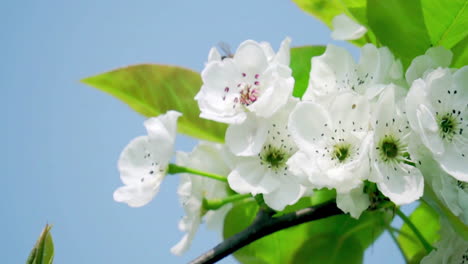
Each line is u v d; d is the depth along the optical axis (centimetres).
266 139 60
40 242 58
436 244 61
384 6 61
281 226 60
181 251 62
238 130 59
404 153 59
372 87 59
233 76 60
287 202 59
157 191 61
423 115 58
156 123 60
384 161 58
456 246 60
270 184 59
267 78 60
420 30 61
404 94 59
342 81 60
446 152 58
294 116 59
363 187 59
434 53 60
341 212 60
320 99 60
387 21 61
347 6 62
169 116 60
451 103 59
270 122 60
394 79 60
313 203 62
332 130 59
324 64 61
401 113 58
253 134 59
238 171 60
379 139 58
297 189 59
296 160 58
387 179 58
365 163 57
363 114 59
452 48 62
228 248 59
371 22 61
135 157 61
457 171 58
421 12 61
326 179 58
